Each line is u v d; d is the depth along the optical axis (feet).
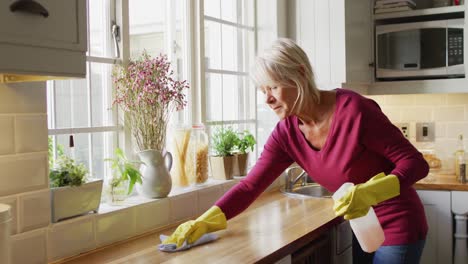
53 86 6.39
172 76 8.43
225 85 9.83
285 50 5.65
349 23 10.16
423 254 9.97
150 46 8.05
